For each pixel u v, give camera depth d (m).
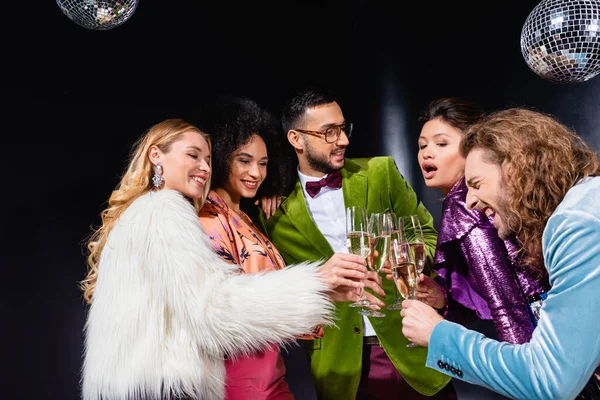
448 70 4.24
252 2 4.31
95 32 3.70
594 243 1.46
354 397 2.63
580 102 3.72
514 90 3.97
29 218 3.42
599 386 1.65
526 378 1.49
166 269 1.89
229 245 2.19
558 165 1.60
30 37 3.51
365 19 4.48
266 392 1.99
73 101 3.60
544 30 2.12
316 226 2.77
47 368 3.38
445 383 2.64
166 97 3.89
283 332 1.96
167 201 1.98
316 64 4.49
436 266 2.21
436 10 4.29
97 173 3.62
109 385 1.88
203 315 1.88
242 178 2.50
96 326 1.94
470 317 2.39
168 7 3.98
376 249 2.22
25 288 3.38
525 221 1.62
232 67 4.18
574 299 1.45
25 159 3.43
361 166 2.93
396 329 2.68
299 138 2.85
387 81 4.44
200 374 1.89
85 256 3.54
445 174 2.45
